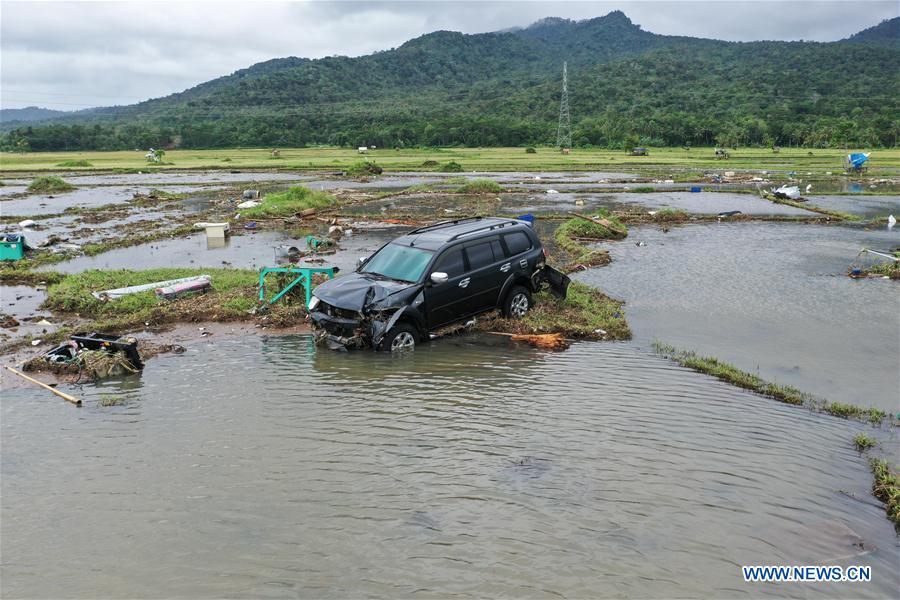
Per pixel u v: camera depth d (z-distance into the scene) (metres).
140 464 7.00
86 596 4.91
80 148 158.12
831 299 14.54
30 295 15.81
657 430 7.77
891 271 16.75
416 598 4.77
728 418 8.16
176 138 160.75
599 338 11.79
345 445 7.35
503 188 47.59
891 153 102.38
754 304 14.18
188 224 29.77
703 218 29.47
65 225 30.25
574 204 36.72
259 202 37.00
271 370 10.07
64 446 7.48
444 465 6.85
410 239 12.62
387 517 5.88
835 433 7.78
